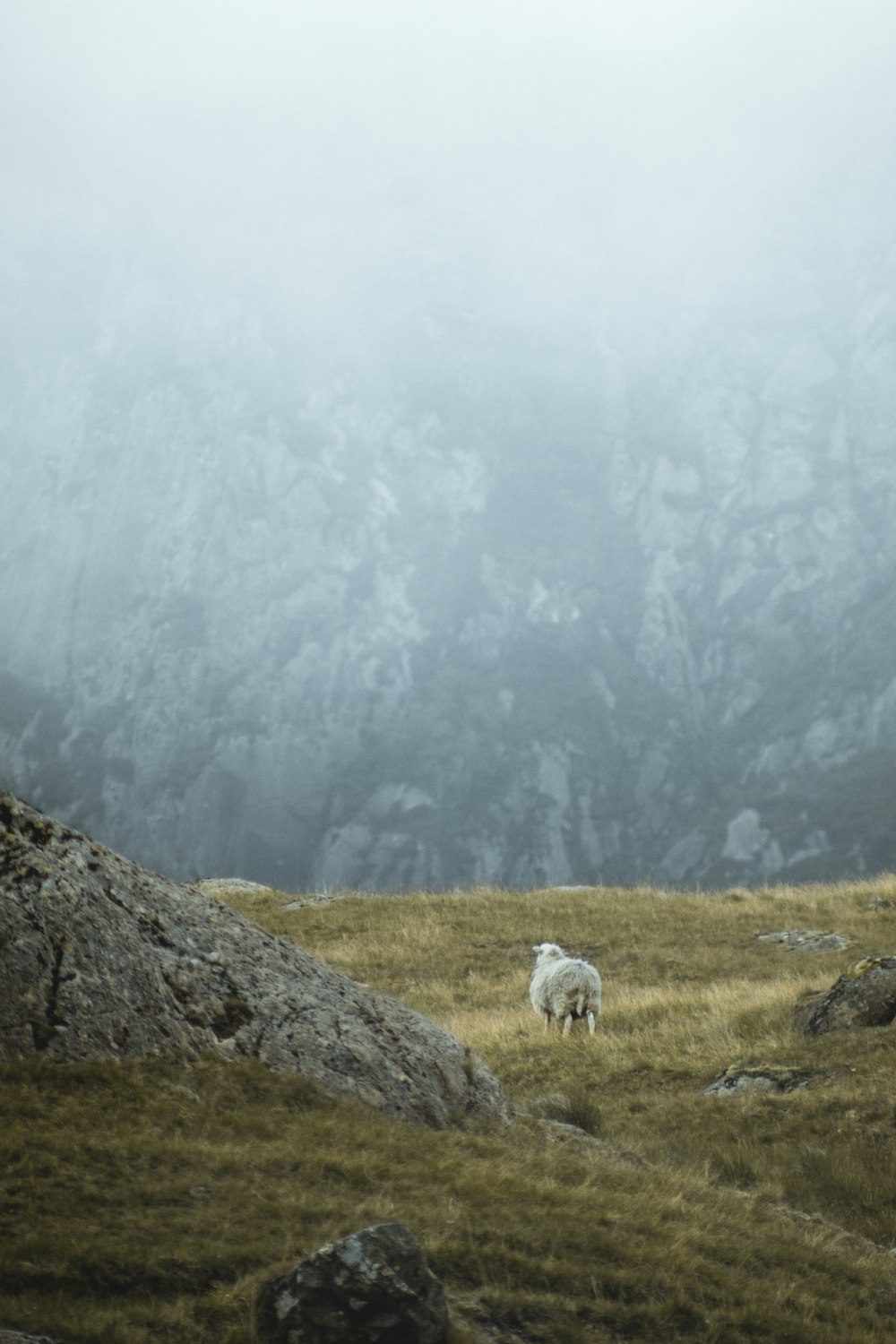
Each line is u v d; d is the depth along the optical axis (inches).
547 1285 230.5
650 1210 284.5
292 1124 287.3
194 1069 297.9
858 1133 445.7
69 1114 262.1
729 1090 533.0
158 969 314.3
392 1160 276.2
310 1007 339.3
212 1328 193.9
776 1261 279.3
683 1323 229.8
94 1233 212.8
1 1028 280.4
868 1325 254.7
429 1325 194.9
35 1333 181.3
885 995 577.6
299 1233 225.3
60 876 311.7
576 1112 431.5
